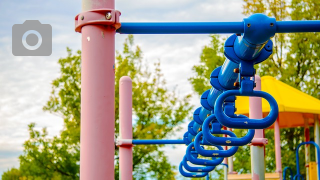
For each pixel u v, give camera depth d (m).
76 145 14.17
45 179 13.90
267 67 14.98
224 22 2.62
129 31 2.64
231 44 2.90
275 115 2.87
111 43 2.58
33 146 13.93
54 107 14.23
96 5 2.56
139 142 5.66
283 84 9.10
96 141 2.47
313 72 14.73
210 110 4.32
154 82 14.98
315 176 8.55
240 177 7.89
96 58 2.53
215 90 3.87
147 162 14.39
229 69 3.28
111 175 2.48
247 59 2.86
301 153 14.45
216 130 4.25
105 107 2.51
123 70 14.58
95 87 2.51
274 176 7.75
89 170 2.46
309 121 10.69
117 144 5.64
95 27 2.55
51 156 13.92
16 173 18.52
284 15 15.16
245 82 2.86
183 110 14.61
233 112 3.76
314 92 14.69
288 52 14.81
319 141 9.22
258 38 2.57
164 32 2.65
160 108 14.62
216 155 4.29
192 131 5.52
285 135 14.66
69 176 14.00
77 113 14.34
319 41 14.66
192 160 5.03
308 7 15.12
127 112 5.73
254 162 5.06
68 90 14.34
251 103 4.99
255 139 5.06
